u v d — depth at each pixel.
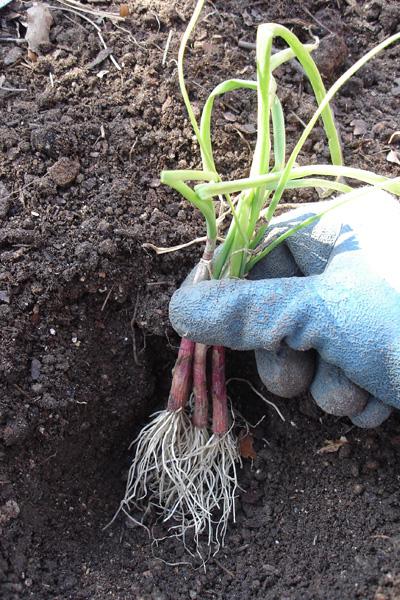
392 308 0.35
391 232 0.37
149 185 0.44
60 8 0.48
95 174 0.44
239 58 0.47
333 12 0.50
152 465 0.45
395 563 0.39
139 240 0.43
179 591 0.41
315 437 0.43
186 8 0.48
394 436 0.42
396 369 0.35
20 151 0.43
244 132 0.45
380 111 0.48
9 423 0.41
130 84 0.46
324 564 0.40
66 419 0.42
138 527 0.44
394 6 0.51
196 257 0.43
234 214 0.37
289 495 0.43
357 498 0.42
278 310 0.36
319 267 0.39
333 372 0.38
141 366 0.44
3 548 0.40
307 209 0.40
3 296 0.41
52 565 0.41
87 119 0.45
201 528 0.43
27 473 0.41
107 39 0.47
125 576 0.41
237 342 0.37
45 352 0.42
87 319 0.43
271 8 0.49
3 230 0.42
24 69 0.46
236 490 0.44
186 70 0.46
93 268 0.42
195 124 0.36
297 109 0.47
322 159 0.46
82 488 0.44
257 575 0.41
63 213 0.43
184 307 0.37
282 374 0.38
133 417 0.45
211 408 0.45
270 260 0.40
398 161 0.46
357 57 0.50
